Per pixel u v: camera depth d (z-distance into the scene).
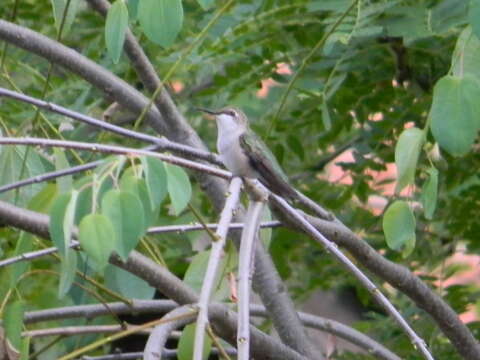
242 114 10.07
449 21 10.30
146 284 9.02
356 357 11.96
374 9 10.22
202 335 5.81
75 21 12.41
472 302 12.58
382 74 11.96
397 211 7.23
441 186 12.50
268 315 10.55
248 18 11.09
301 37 11.66
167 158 6.60
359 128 13.31
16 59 12.64
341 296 15.26
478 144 12.15
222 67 12.08
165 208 11.77
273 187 9.59
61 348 11.43
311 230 7.68
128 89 10.12
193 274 9.09
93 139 11.94
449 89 6.76
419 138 7.12
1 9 12.62
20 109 12.13
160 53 11.80
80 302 10.29
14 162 9.03
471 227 12.65
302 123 12.54
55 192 7.89
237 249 9.19
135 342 12.09
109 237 5.89
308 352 9.62
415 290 9.38
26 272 8.69
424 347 7.41
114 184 6.28
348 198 12.93
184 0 11.88
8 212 7.70
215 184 10.09
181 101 13.55
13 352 7.45
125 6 6.73
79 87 12.34
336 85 11.29
